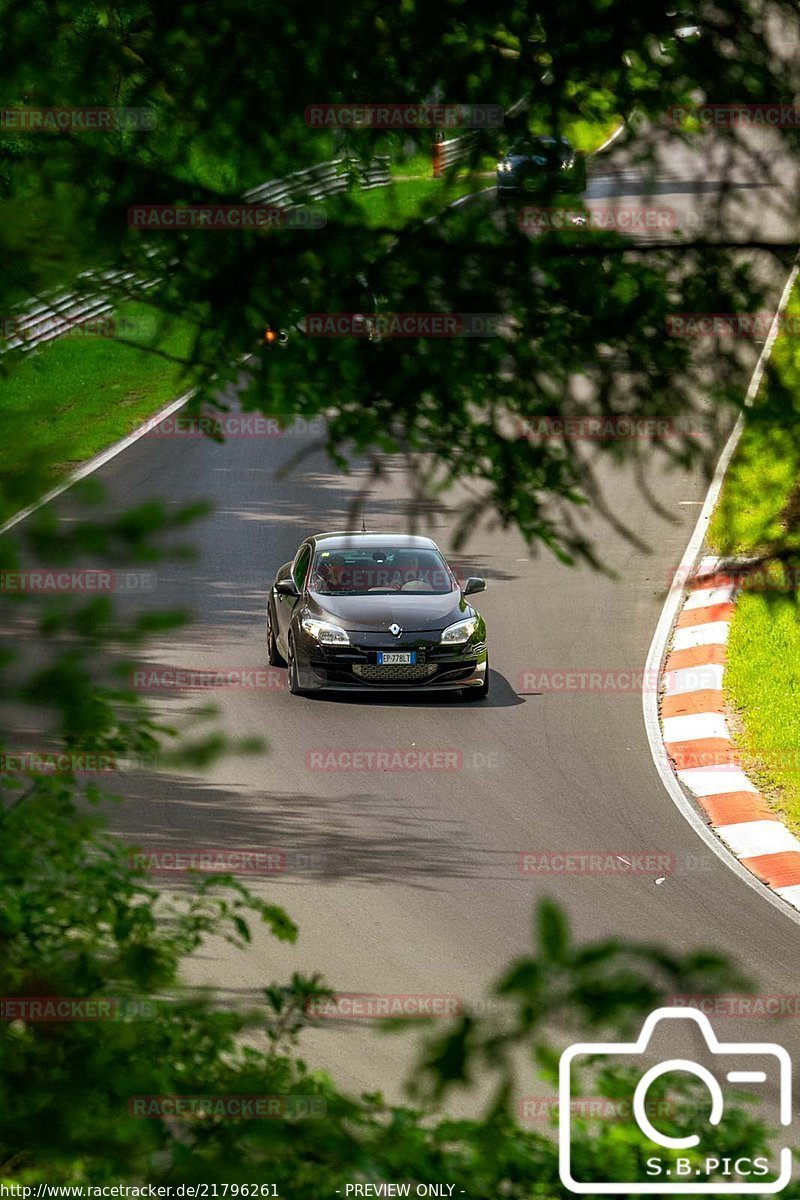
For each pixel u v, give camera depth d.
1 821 9.93
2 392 9.02
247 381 12.33
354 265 11.85
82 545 8.32
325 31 11.30
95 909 10.68
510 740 52.84
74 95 11.26
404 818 44.03
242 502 85.00
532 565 76.31
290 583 60.44
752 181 11.88
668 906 37.91
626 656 63.38
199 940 11.83
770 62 11.59
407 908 36.50
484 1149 8.72
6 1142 8.53
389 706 56.78
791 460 12.88
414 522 12.84
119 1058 9.11
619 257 11.96
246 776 46.91
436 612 57.72
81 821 10.52
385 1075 26.12
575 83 11.50
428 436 12.65
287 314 12.04
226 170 11.76
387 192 11.88
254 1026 10.13
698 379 12.36
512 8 11.27
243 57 11.45
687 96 11.62
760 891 39.41
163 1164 8.75
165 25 11.34
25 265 9.50
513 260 11.88
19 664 8.38
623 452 12.62
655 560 73.44
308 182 11.84
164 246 11.72
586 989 8.00
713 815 45.94
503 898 37.69
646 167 11.77
